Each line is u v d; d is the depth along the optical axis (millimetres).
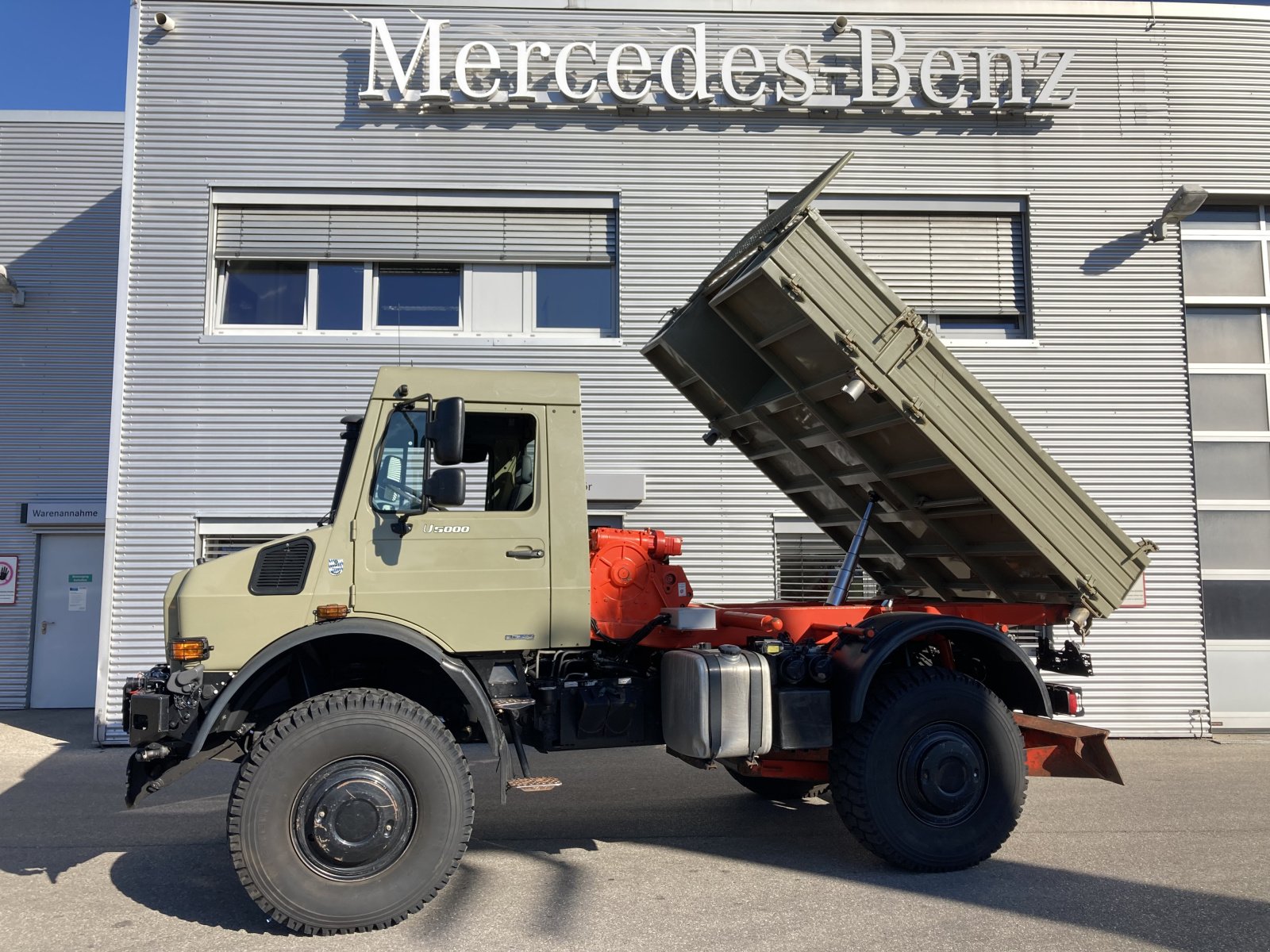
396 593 4660
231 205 9242
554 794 6848
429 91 9203
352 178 9273
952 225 9695
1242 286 10016
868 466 5566
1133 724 9156
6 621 11289
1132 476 9422
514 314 9469
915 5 9711
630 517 9156
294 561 4562
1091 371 9492
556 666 5105
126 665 8672
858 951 3822
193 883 4793
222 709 4238
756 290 4996
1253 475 9781
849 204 9578
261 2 9312
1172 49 9820
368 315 9359
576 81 9461
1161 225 9492
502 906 4418
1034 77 9672
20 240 11672
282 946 3945
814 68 9539
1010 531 5223
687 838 5645
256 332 9203
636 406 9258
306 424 9031
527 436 5133
